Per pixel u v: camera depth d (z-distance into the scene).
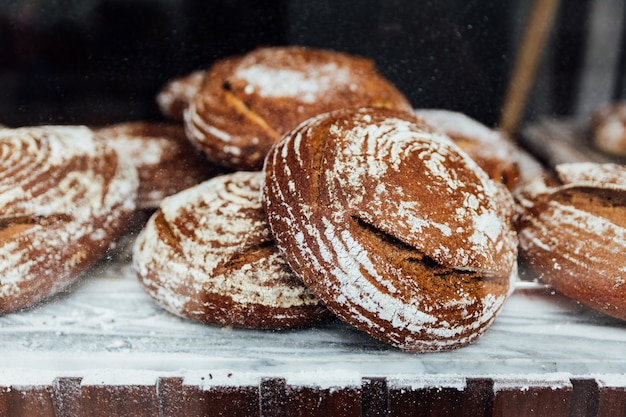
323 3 0.79
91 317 0.66
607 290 0.64
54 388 0.60
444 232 0.61
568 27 0.77
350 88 0.77
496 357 0.62
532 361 0.62
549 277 0.68
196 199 0.70
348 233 0.60
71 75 0.76
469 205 0.63
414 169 0.63
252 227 0.67
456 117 0.78
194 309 0.65
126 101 0.78
